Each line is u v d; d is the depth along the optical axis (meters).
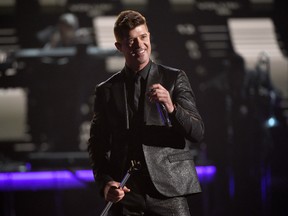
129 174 8.23
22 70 24.84
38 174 19.81
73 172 18.75
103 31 32.31
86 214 19.83
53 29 27.77
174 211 8.42
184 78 8.80
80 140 25.19
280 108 22.20
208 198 19.77
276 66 32.34
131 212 8.53
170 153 8.48
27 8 32.06
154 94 8.02
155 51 31.80
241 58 22.27
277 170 21.25
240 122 21.53
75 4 32.47
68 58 24.86
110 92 8.80
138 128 8.58
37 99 25.44
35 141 26.09
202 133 8.50
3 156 22.23
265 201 20.73
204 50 31.97
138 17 8.68
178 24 32.38
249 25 33.03
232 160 21.25
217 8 32.84
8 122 30.45
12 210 19.70
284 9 33.06
